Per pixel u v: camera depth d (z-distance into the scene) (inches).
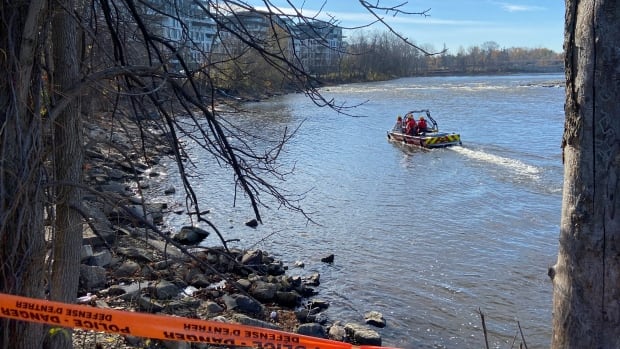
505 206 673.6
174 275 394.0
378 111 1772.9
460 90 2645.2
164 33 205.3
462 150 1057.5
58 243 155.9
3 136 119.0
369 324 387.5
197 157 955.3
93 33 167.5
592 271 76.0
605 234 74.6
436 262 504.4
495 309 410.0
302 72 171.5
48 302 108.3
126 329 108.2
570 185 78.2
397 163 970.7
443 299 427.5
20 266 122.5
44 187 132.6
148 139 203.6
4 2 122.3
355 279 468.4
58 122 151.6
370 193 761.6
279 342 110.5
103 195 146.6
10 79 119.8
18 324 126.3
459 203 697.0
